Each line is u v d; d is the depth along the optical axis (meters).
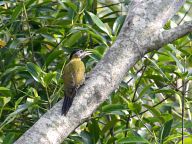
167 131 11.80
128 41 11.53
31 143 9.93
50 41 14.71
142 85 13.92
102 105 12.95
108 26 15.02
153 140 12.51
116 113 12.38
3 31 13.93
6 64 13.66
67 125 10.34
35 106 12.01
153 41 11.70
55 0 16.39
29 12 14.52
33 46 14.30
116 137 12.68
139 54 11.54
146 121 12.63
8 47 13.89
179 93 13.21
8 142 11.25
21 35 14.12
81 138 12.35
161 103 13.77
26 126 13.08
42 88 13.48
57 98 12.22
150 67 13.09
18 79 14.20
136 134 12.22
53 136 10.12
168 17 12.10
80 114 10.55
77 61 12.77
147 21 11.82
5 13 14.33
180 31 11.91
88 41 14.06
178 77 12.99
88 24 14.27
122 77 11.25
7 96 12.37
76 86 11.02
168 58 13.11
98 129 12.44
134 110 12.07
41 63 14.02
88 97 10.73
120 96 13.37
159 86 14.08
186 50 14.11
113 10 15.71
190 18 17.30
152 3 12.12
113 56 11.30
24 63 14.26
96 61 12.97
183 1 12.43
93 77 10.99
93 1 14.78
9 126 13.34
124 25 11.88
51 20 14.49
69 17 13.98
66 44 13.75
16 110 11.75
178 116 14.88
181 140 12.22
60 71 13.29
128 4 14.69
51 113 10.41
